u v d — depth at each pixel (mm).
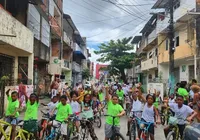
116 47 46812
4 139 7094
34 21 19734
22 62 19031
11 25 14195
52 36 29672
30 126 7438
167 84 26969
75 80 51156
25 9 18078
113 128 7586
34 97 7879
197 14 19531
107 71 53531
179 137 7895
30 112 7797
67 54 40781
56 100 9234
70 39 38969
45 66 26328
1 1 15617
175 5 25672
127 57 46000
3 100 13039
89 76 65562
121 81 46125
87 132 8938
